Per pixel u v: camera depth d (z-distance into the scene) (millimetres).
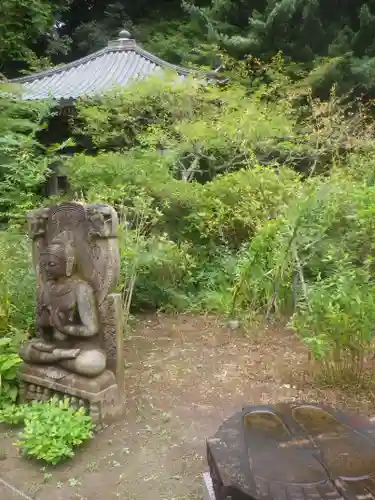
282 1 11828
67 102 9125
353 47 12742
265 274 5773
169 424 3738
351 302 3986
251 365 4820
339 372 4309
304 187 6316
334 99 9398
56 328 3904
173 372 4699
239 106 8344
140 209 6141
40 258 3959
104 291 3834
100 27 18000
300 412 2730
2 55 14234
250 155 8000
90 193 6246
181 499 2896
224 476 2117
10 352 4246
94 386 3621
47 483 3074
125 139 8758
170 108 8461
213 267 7102
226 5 13523
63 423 3418
